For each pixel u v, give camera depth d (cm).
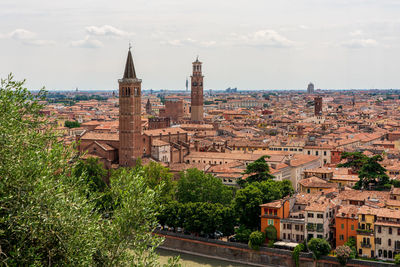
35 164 6500
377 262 15288
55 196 6475
